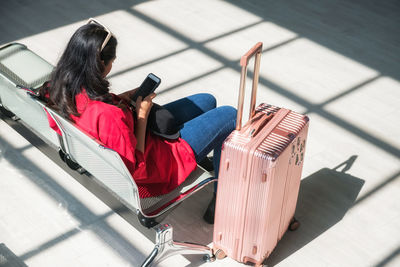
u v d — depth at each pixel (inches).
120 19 202.5
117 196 102.0
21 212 121.8
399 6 225.0
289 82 171.6
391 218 124.0
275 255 113.9
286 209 109.1
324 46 193.2
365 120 156.6
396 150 145.7
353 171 137.3
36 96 98.0
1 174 131.5
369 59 187.2
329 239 118.2
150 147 100.7
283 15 212.1
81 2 213.5
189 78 170.6
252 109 102.7
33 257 111.5
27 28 193.5
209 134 109.3
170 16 206.4
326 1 225.3
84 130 90.9
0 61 121.3
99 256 112.8
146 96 98.6
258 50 94.5
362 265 112.5
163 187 102.8
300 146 103.6
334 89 169.8
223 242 107.6
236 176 97.1
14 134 144.6
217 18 207.2
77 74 88.9
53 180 131.0
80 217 121.6
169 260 111.9
